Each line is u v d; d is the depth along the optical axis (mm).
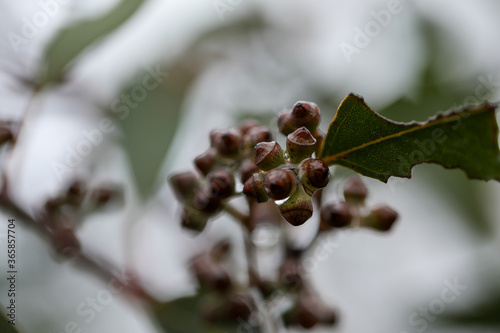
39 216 385
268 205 354
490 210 426
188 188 337
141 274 413
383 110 419
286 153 302
